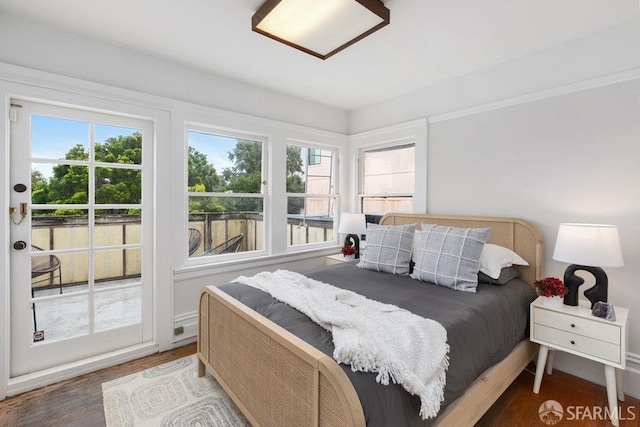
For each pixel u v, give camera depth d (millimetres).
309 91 3184
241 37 2164
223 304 1741
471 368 1401
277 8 1706
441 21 1949
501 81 2527
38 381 1988
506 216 2506
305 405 1133
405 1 1747
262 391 1400
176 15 1906
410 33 2090
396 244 2523
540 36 2125
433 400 1081
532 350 2102
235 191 3002
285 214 3318
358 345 1092
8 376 1916
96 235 2275
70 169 2182
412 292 1947
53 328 2121
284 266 3289
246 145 3072
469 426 1389
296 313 1490
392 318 1428
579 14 1874
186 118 2590
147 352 2420
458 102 2814
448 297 1847
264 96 3098
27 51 1942
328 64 2572
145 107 2381
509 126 2482
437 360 1185
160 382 2041
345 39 2004
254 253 3121
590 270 1891
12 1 1766
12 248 1975
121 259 2383
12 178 1977
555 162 2252
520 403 1873
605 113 2035
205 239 2820
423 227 2496
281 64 2572
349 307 1529
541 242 2275
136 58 2348
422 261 2275
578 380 2127
